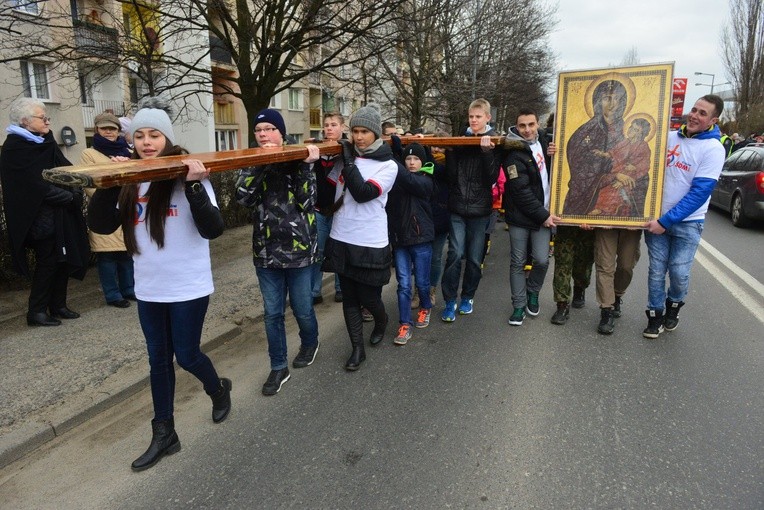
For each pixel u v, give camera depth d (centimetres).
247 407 335
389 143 409
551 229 458
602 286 441
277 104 2630
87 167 207
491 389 354
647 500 245
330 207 383
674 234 421
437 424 312
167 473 271
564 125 423
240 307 510
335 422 315
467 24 1642
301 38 835
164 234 258
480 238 471
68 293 545
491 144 419
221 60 1747
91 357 388
